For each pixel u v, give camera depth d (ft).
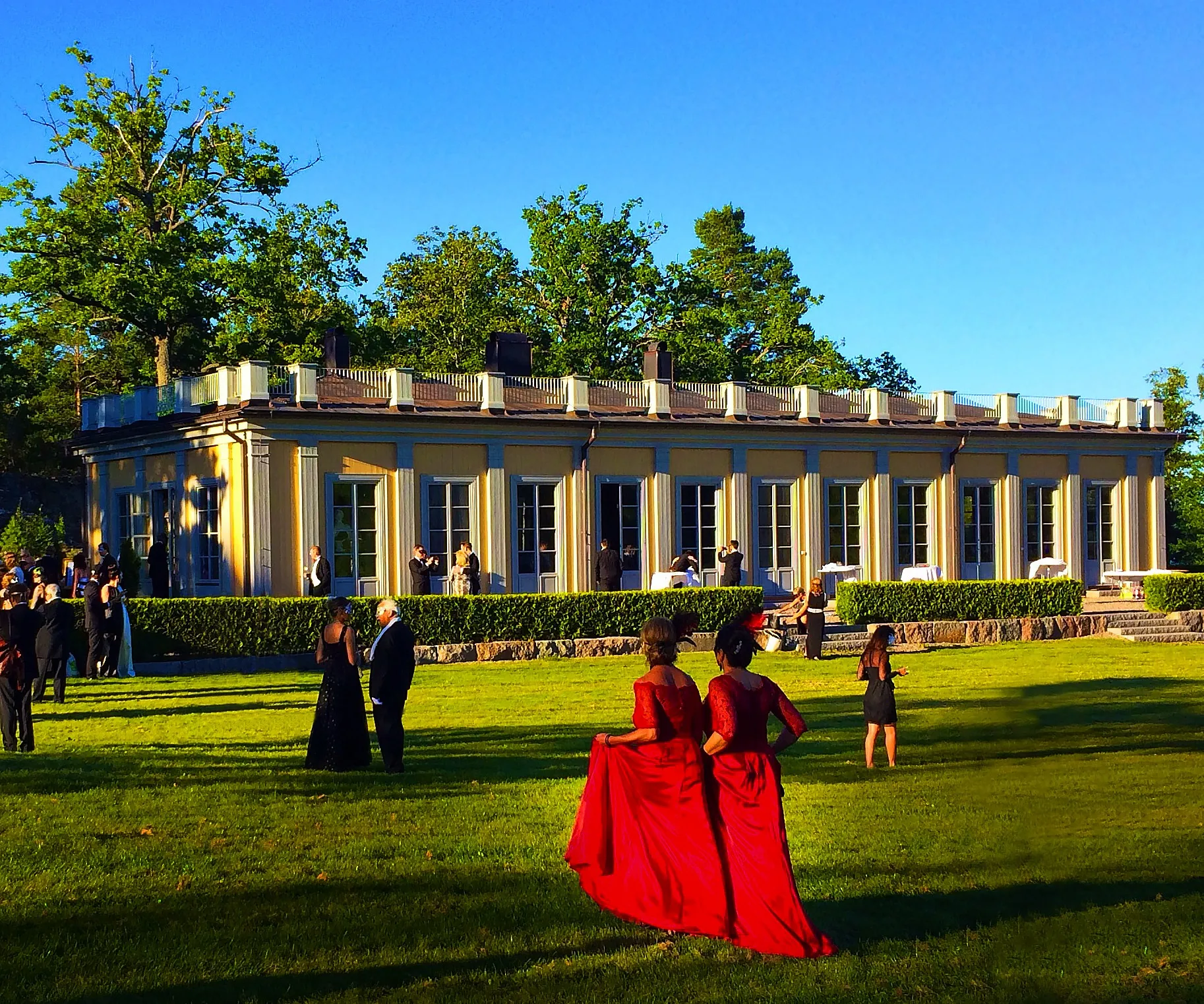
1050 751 27.73
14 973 22.72
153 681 75.15
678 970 22.79
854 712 61.31
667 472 124.98
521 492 118.11
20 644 47.09
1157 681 72.43
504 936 24.70
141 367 183.62
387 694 41.93
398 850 31.40
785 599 123.85
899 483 137.39
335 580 108.37
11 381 193.16
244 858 30.58
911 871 29.14
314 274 164.04
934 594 108.68
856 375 249.34
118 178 152.56
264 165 156.15
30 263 144.05
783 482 131.23
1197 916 20.81
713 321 193.57
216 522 110.42
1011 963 21.50
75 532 193.16
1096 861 22.59
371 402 111.04
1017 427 141.79
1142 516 152.25
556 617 93.71
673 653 25.41
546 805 36.63
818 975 22.39
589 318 189.26
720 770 24.44
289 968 23.09
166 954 23.79
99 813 35.40
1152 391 185.78
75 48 152.25
